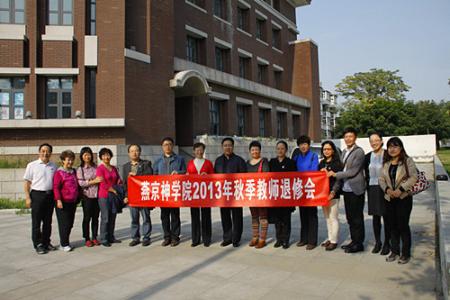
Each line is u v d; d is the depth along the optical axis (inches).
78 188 265.7
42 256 246.1
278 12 1239.5
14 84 570.6
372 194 229.9
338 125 2021.4
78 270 214.4
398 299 160.9
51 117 578.6
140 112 613.6
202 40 887.1
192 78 701.3
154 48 647.8
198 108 808.3
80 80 578.9
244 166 263.0
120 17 593.0
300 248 250.7
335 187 235.3
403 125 1785.2
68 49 571.8
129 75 597.0
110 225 275.4
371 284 179.2
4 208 457.7
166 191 263.7
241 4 1047.6
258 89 1010.1
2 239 300.4
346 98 2166.6
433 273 192.1
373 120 1769.2
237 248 254.7
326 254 233.9
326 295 166.9
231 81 896.9
